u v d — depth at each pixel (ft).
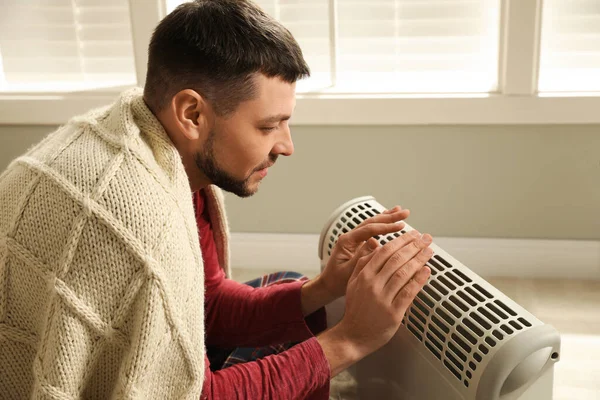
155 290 2.74
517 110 6.86
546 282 7.32
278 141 3.31
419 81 7.33
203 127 3.13
